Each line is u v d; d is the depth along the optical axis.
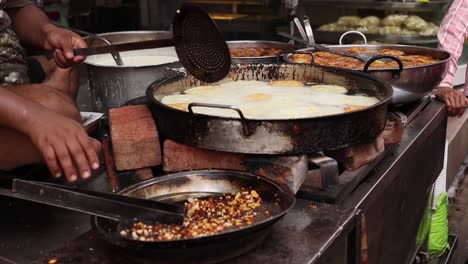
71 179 1.50
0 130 1.66
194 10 1.57
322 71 2.27
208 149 1.69
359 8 4.71
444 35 3.29
